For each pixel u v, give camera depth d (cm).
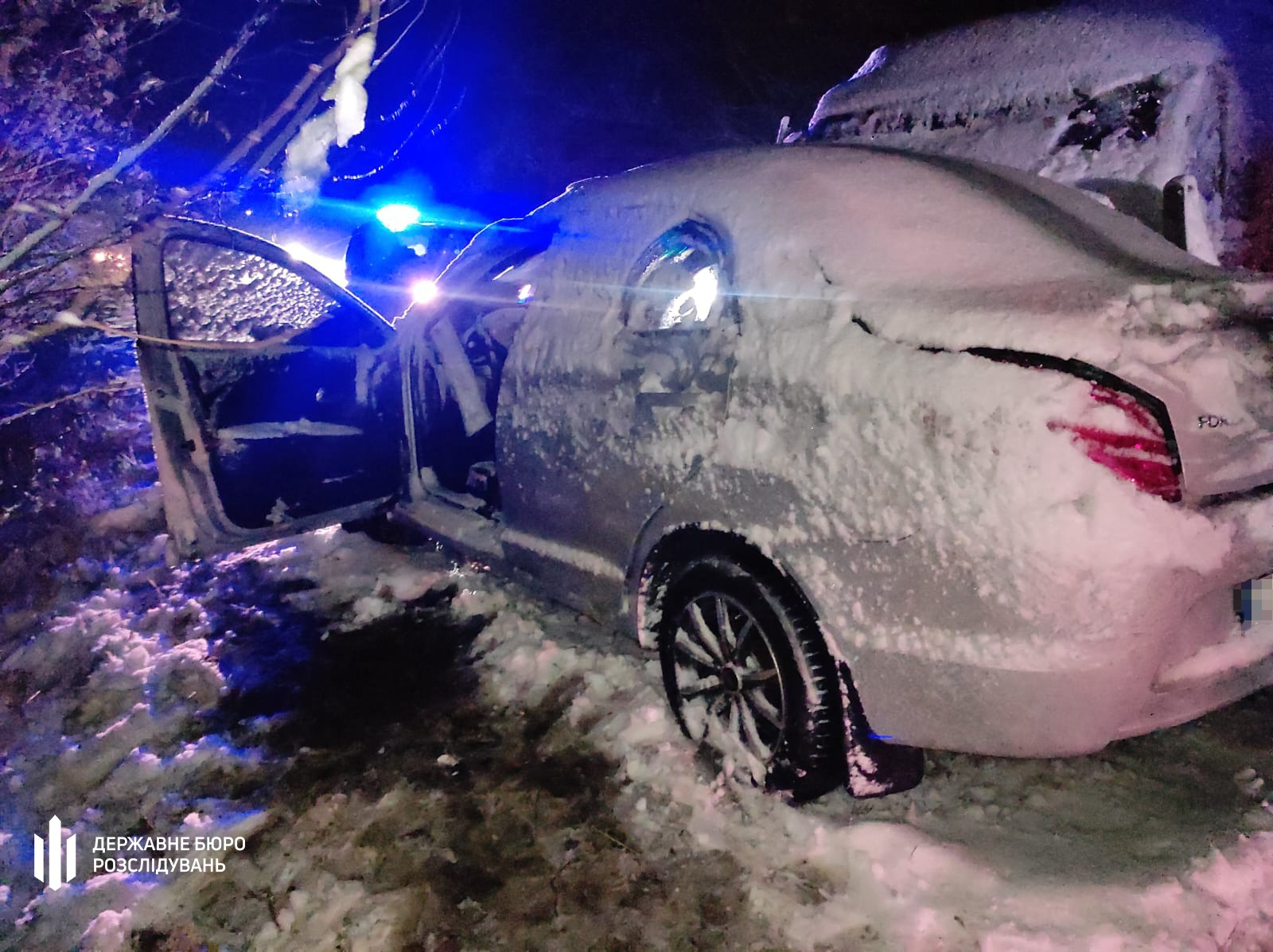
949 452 177
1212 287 177
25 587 387
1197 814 215
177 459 321
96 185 188
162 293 319
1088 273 200
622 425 256
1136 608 163
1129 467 164
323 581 400
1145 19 351
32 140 334
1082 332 169
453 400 427
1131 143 331
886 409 187
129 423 532
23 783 265
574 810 233
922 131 398
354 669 318
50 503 443
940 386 179
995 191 239
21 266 323
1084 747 177
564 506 284
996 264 204
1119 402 165
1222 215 335
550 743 263
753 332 221
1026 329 173
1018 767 238
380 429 399
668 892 204
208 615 370
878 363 191
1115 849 205
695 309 254
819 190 233
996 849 208
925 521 180
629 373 256
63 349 477
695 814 227
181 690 309
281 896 212
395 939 196
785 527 206
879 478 187
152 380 313
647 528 251
